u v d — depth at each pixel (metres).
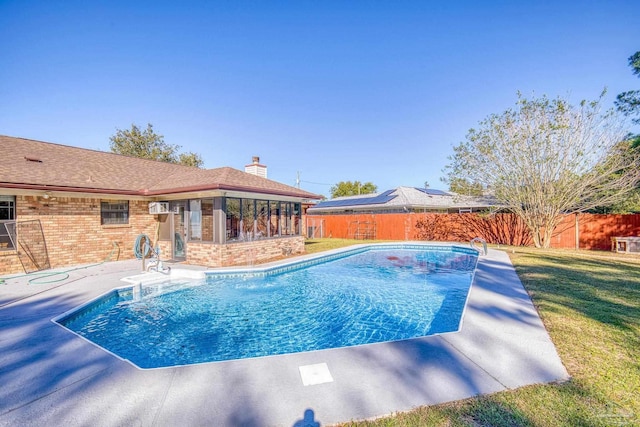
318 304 8.09
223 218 11.53
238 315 7.21
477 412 2.79
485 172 18.05
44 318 5.70
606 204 15.95
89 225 11.83
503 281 8.42
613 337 4.52
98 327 6.44
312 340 5.83
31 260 10.38
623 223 15.53
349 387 3.24
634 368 3.60
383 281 10.85
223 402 3.02
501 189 17.55
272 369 3.66
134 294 8.74
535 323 5.12
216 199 11.52
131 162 15.43
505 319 5.33
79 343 4.53
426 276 11.69
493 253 14.68
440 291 9.42
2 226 9.86
